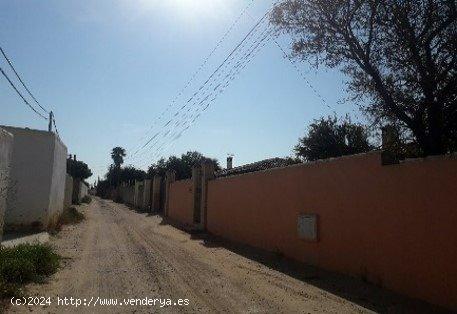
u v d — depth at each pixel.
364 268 9.70
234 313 7.06
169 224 28.20
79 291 8.32
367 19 10.73
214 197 22.39
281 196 14.19
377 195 9.36
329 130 25.78
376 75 10.84
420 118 10.34
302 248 12.59
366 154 9.79
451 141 10.45
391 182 8.93
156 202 44.66
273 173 14.95
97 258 12.64
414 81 10.34
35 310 6.82
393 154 9.16
